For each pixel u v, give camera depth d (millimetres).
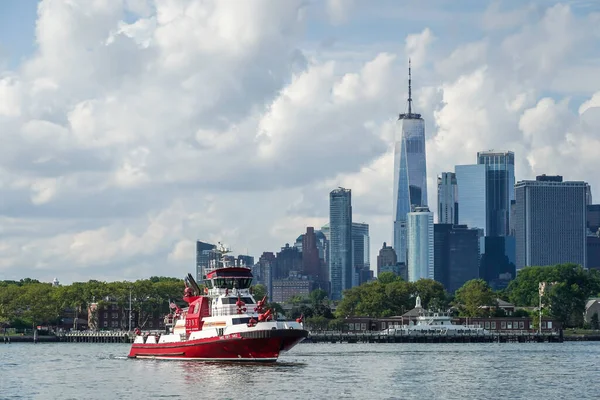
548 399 138625
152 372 172875
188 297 195875
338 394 141125
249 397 137500
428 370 185125
